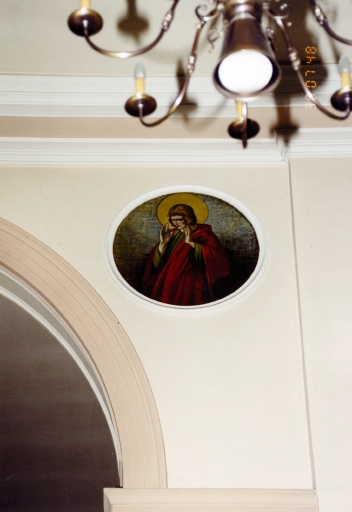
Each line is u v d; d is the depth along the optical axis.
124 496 4.33
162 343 4.84
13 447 9.02
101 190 5.39
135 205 5.33
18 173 5.41
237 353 4.82
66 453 9.04
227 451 4.52
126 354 4.77
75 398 8.00
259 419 4.62
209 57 5.18
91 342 4.81
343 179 5.36
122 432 4.55
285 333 4.90
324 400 4.59
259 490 4.37
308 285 4.96
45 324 5.44
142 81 3.34
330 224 5.18
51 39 5.03
